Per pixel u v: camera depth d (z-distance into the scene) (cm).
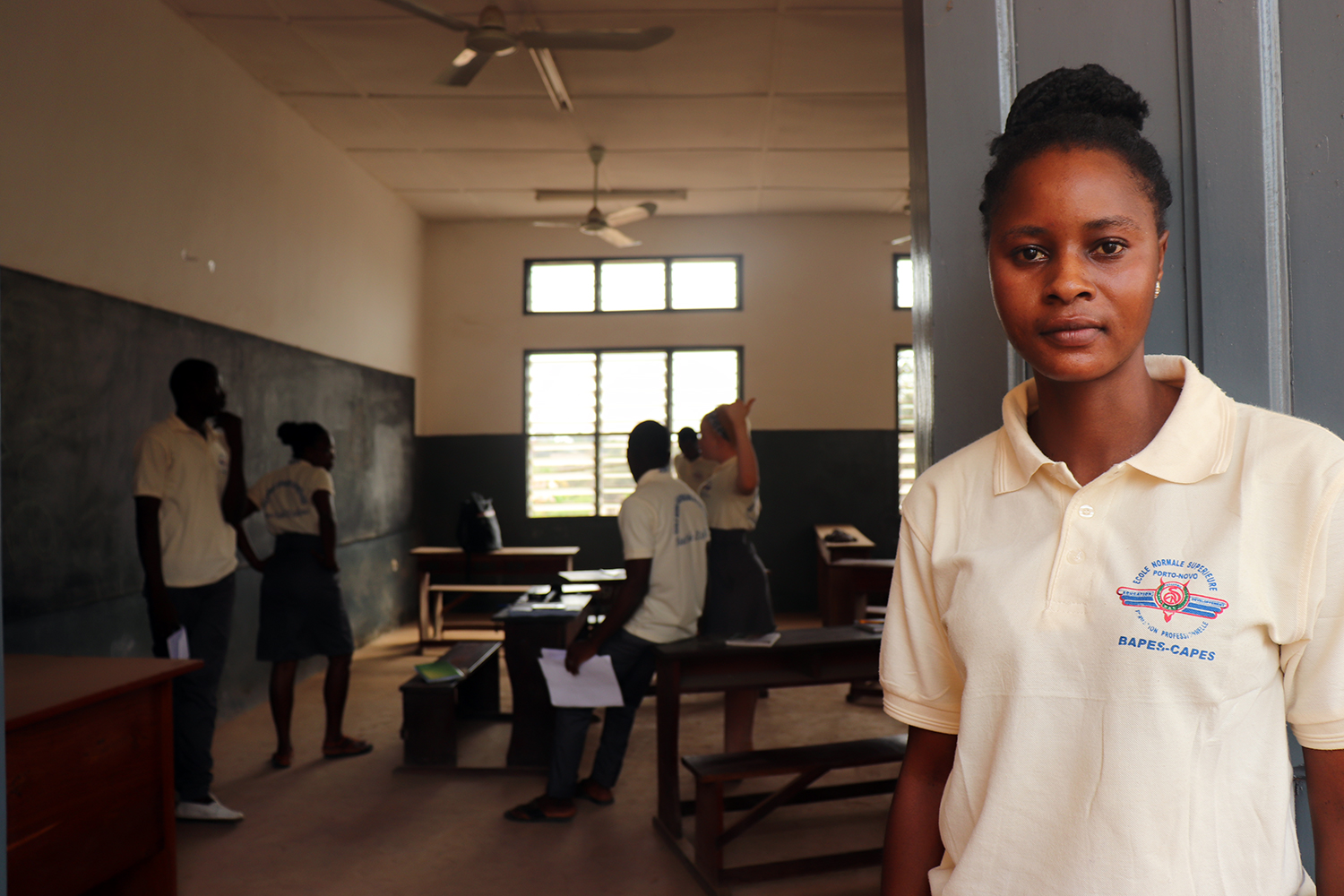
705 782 283
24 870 186
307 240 616
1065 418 75
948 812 77
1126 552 68
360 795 369
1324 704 64
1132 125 76
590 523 876
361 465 711
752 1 456
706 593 401
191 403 356
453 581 857
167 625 334
